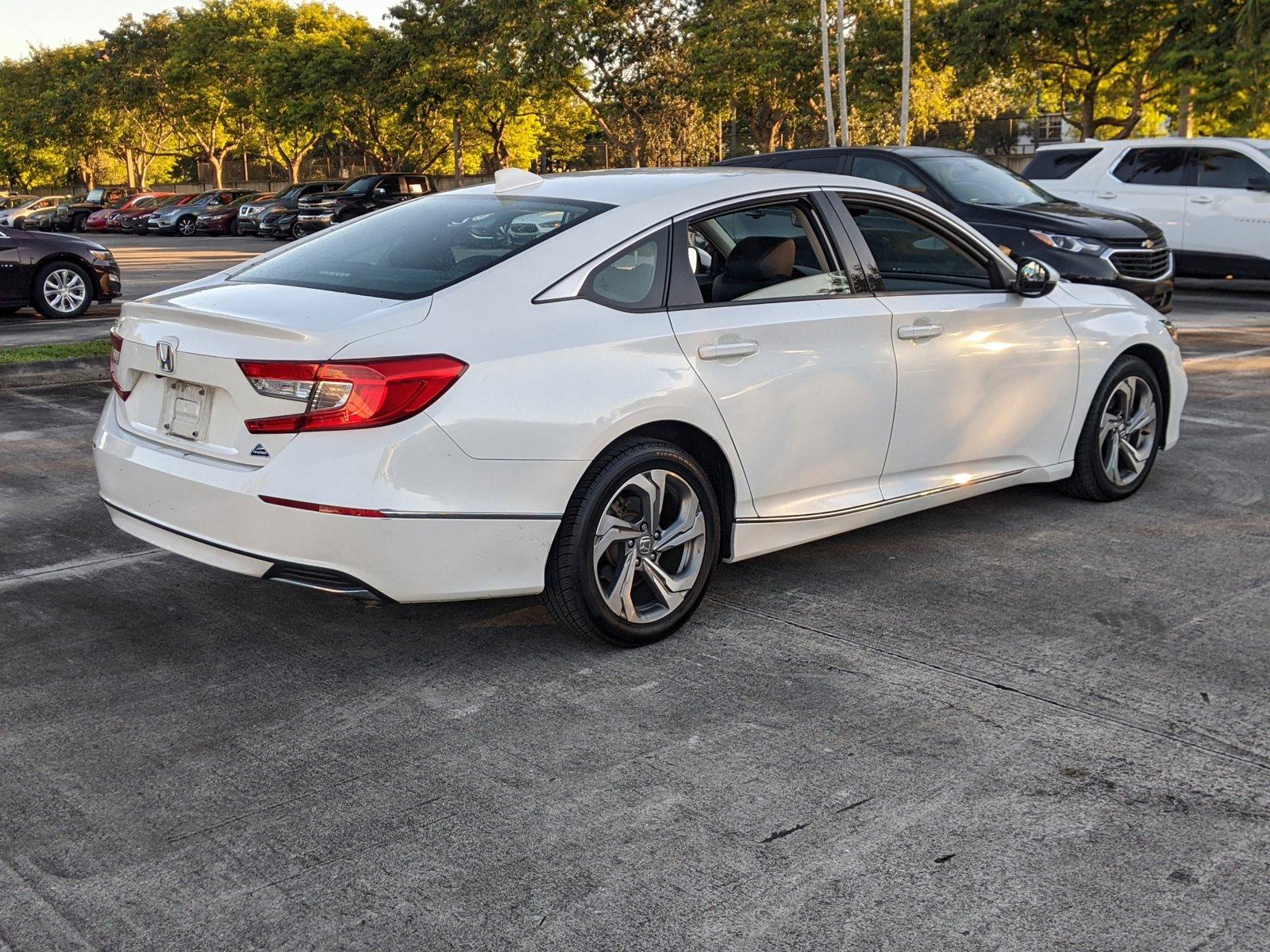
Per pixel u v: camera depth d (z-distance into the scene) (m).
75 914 2.55
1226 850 2.76
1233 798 2.99
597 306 3.78
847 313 4.38
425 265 3.84
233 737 3.37
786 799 3.00
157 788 3.09
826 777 3.11
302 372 3.37
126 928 2.50
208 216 41.41
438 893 2.62
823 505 4.45
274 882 2.66
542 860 2.74
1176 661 3.85
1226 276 15.05
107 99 58.25
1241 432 7.26
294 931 2.49
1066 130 44.53
